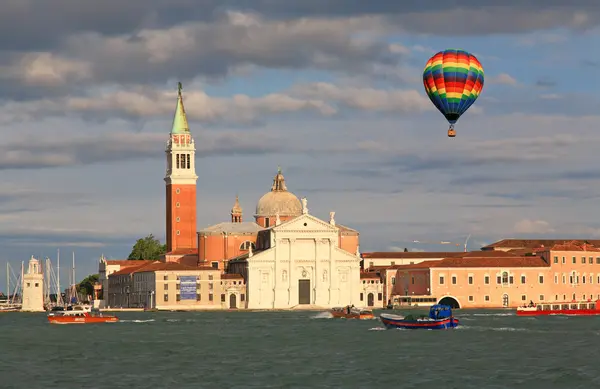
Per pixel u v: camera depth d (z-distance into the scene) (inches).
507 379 6166.3
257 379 6200.8
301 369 6643.7
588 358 7204.7
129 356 7544.3
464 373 6422.2
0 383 6141.7
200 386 5959.6
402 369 6609.3
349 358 7244.1
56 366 6953.7
